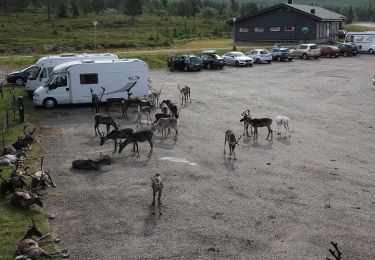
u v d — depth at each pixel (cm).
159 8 15712
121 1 15962
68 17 11938
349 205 1516
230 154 1988
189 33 9444
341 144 2230
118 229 1347
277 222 1392
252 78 4441
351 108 3069
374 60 5994
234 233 1322
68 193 1606
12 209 1451
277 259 1188
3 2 12112
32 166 1858
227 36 9431
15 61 5306
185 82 4159
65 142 2238
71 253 1210
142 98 3195
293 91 3709
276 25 7588
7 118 2452
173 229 1345
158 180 1446
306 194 1606
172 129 2495
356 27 11262
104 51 6494
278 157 2019
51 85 3019
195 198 1566
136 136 2006
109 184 1694
